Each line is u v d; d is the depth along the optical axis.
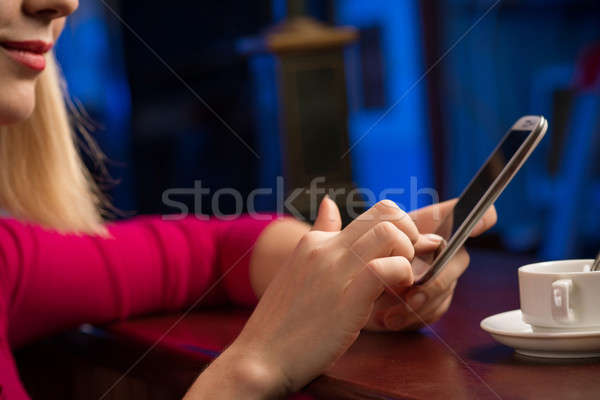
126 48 3.15
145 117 3.16
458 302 0.81
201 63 3.09
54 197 0.87
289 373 0.58
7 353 0.73
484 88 3.22
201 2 3.04
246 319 0.85
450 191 3.21
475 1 3.18
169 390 0.76
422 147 3.20
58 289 0.85
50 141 0.85
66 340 0.91
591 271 0.57
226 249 0.93
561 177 2.67
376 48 3.14
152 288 0.90
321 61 1.75
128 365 0.80
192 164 3.10
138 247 0.91
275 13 2.91
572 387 0.48
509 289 0.86
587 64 2.43
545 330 0.58
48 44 0.61
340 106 1.77
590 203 2.56
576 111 2.49
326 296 0.58
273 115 2.63
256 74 2.68
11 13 0.58
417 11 3.14
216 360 0.60
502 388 0.49
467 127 3.23
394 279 0.56
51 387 0.93
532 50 3.27
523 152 0.63
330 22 3.00
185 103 3.12
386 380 0.54
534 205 3.16
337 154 1.75
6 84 0.60
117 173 3.14
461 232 0.65
